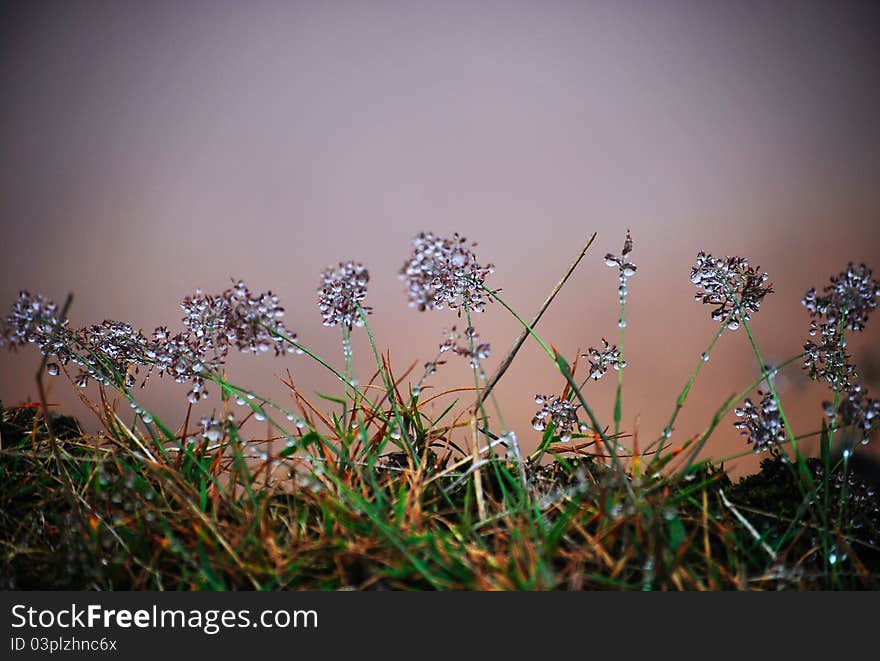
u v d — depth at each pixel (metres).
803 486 0.57
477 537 0.54
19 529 0.56
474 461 0.57
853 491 0.57
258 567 0.54
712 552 0.56
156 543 0.55
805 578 0.55
